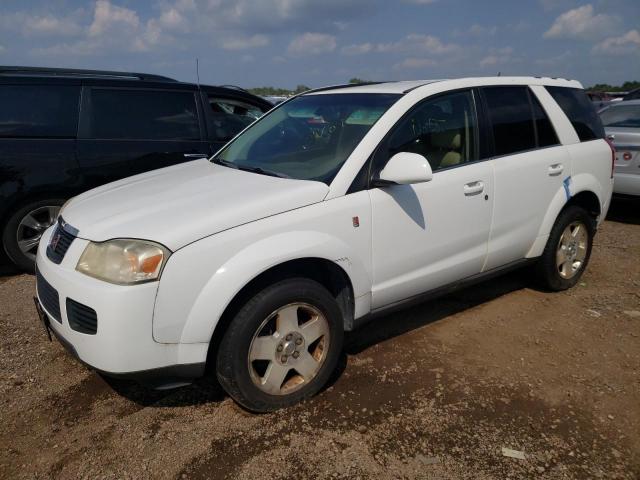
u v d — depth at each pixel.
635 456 2.54
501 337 3.73
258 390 2.74
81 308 2.49
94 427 2.76
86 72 5.45
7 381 3.17
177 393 3.06
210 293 2.48
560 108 4.28
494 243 3.75
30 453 2.56
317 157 3.21
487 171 3.61
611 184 4.65
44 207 4.84
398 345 3.61
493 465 2.47
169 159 5.27
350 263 2.93
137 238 2.47
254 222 2.64
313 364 2.93
